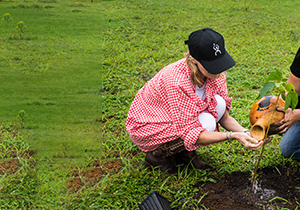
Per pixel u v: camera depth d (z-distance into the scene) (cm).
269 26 709
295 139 282
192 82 252
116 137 345
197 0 909
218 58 229
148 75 479
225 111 288
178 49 566
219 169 289
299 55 232
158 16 750
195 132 247
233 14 788
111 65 494
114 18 713
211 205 254
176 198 262
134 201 258
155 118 265
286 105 215
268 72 492
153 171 284
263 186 270
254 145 232
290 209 247
